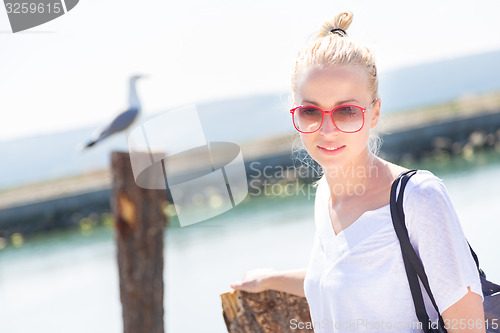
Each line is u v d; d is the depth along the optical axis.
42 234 35.81
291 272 3.73
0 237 35.56
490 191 24.52
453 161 40.38
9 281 22.70
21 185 53.97
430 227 2.54
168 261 20.42
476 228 17.59
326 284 2.90
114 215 8.77
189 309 15.16
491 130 43.78
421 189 2.58
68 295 19.50
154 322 8.91
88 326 15.85
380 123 3.08
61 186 44.56
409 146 43.25
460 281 2.52
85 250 28.25
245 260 19.61
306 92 2.80
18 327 16.50
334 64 2.75
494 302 2.81
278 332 3.86
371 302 2.73
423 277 2.59
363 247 2.74
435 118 46.59
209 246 21.86
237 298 4.01
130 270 8.82
